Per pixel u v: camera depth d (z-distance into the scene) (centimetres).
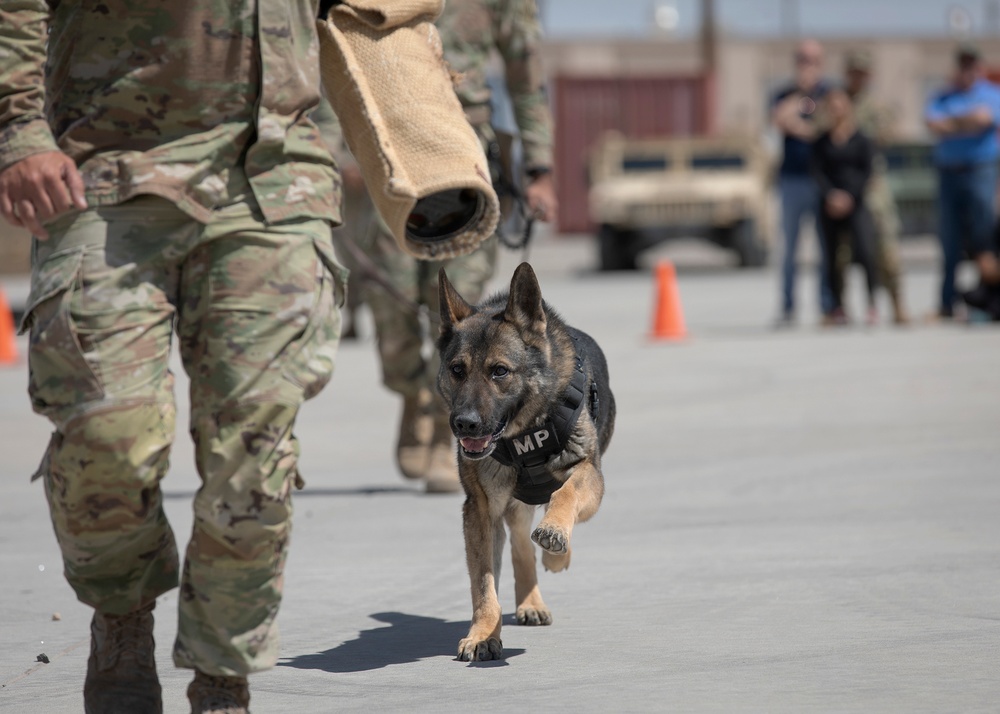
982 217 2928
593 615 897
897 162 5681
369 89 657
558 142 7469
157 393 568
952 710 641
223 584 572
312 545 1158
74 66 589
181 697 712
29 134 555
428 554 1112
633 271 5444
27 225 557
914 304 3578
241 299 573
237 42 589
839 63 10225
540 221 1384
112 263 566
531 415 859
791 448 1586
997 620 827
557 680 734
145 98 581
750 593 930
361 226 1407
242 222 579
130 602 610
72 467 561
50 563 1101
